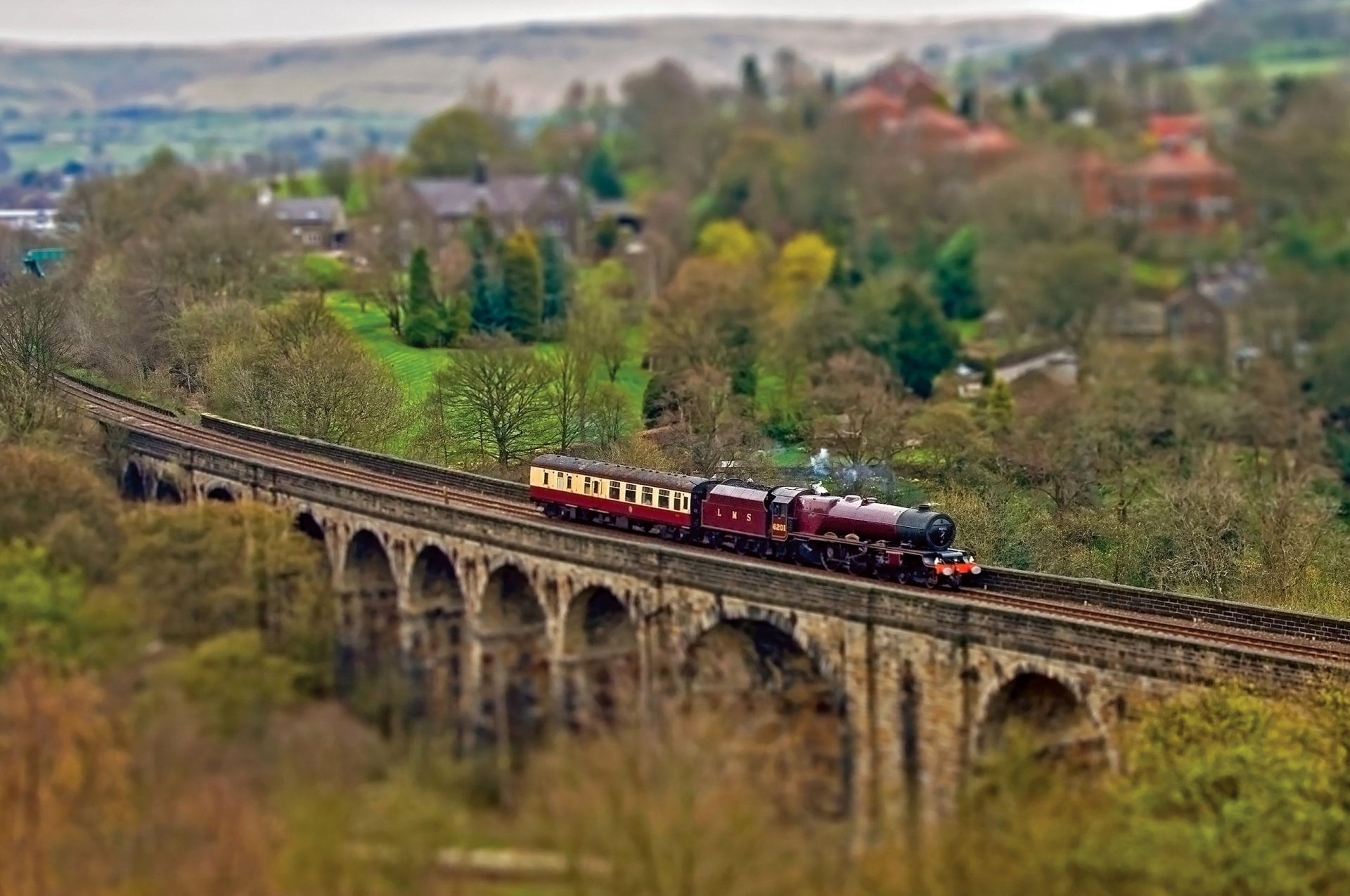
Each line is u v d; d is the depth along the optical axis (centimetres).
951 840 9681
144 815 9706
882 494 18200
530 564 14212
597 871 9238
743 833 9294
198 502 14988
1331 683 10881
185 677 10494
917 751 12075
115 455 17088
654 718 11706
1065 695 11600
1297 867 9675
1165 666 11050
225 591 12100
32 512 12850
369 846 9331
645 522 15538
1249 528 18312
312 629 12412
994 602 12838
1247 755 10094
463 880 9388
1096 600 13162
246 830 9456
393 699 11506
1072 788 10700
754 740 11919
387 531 15325
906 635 12012
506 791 10625
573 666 14062
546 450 19012
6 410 17000
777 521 14525
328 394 19450
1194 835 9600
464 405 19638
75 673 10575
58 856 9662
